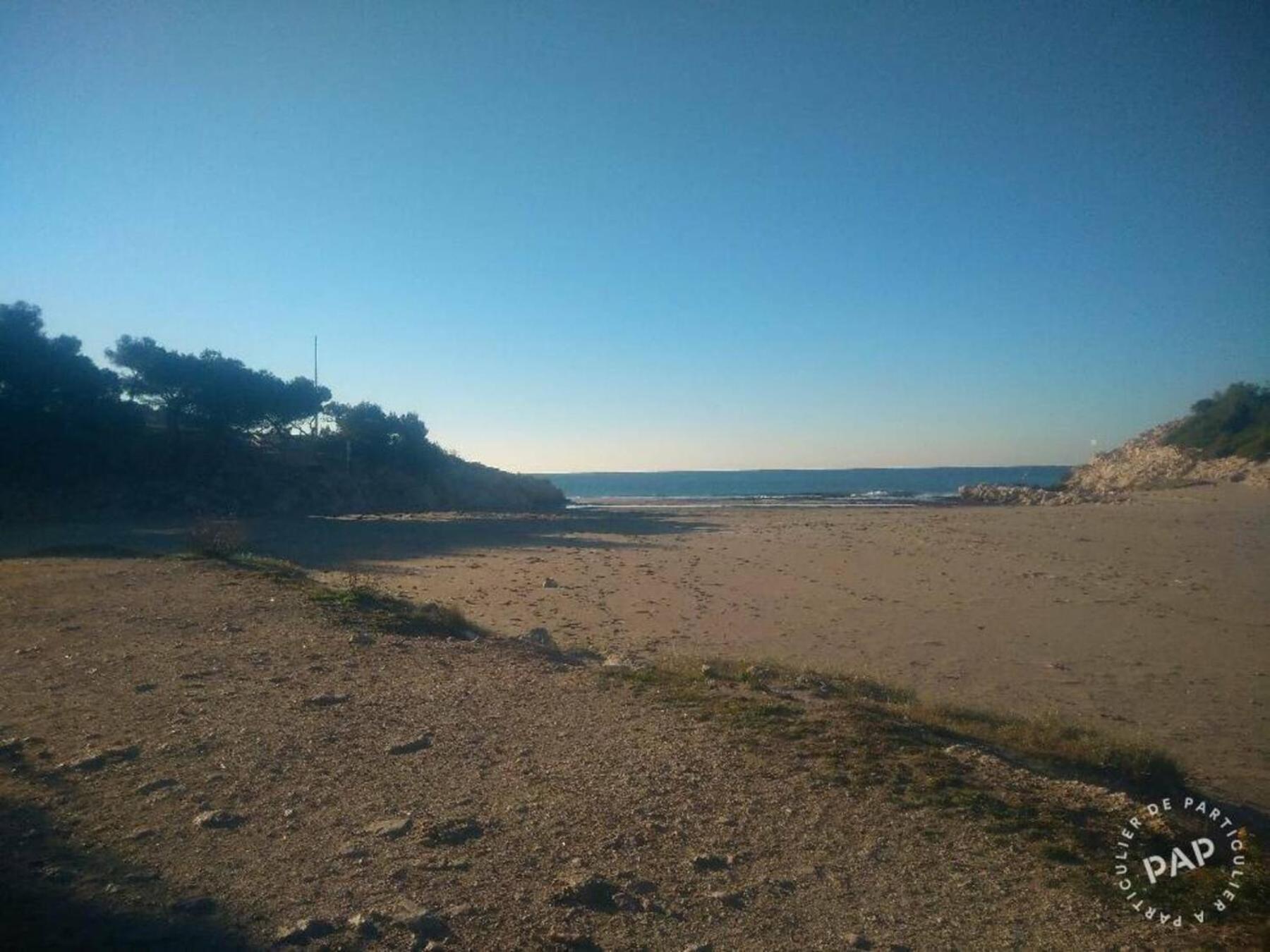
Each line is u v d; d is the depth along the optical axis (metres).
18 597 14.80
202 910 4.54
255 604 14.03
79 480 49.84
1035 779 6.98
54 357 51.47
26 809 5.77
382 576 26.09
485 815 5.82
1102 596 22.81
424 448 72.38
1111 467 96.75
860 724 7.90
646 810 5.92
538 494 78.62
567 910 4.61
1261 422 84.31
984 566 29.28
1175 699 12.98
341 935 4.30
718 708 8.38
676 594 23.19
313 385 66.12
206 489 54.00
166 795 6.07
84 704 8.33
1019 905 4.88
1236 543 34.59
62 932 4.29
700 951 4.29
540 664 10.62
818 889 4.95
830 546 36.31
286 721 7.84
